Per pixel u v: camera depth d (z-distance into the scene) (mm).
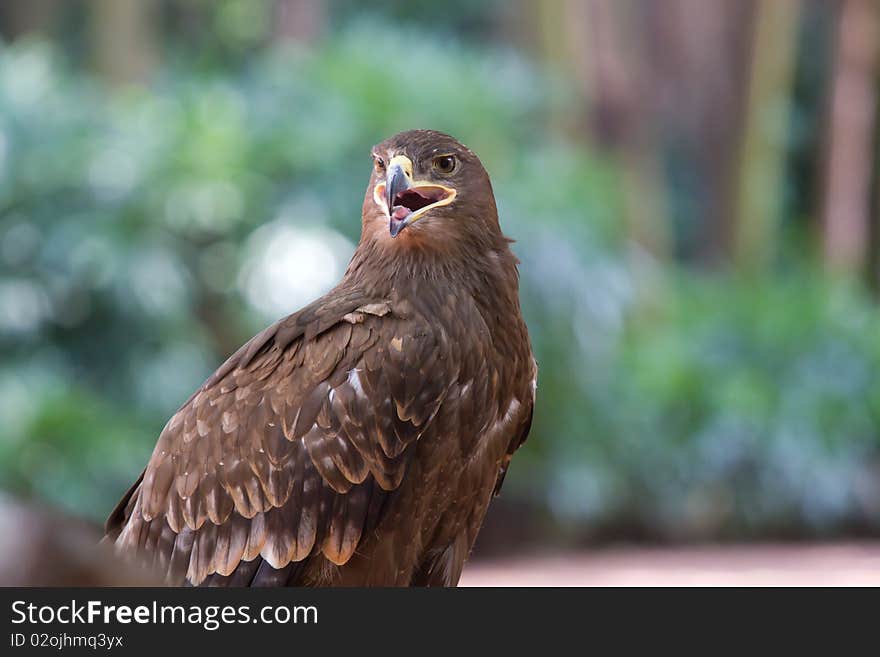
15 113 13609
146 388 13039
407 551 4559
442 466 4527
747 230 23250
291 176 13984
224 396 4551
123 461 12250
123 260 12984
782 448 16219
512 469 14727
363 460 4395
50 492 11750
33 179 13312
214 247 13711
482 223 4684
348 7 25281
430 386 4414
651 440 15648
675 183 23344
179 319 13258
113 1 18438
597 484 14875
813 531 16469
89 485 12023
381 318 4480
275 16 22812
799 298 18859
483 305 4609
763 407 16406
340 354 4434
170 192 13406
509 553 14742
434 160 4648
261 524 4406
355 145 14328
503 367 4652
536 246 14648
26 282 13109
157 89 16672
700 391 16094
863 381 17281
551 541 14969
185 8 24172
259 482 4406
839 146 27016
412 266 4586
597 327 15102
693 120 23203
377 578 4527
